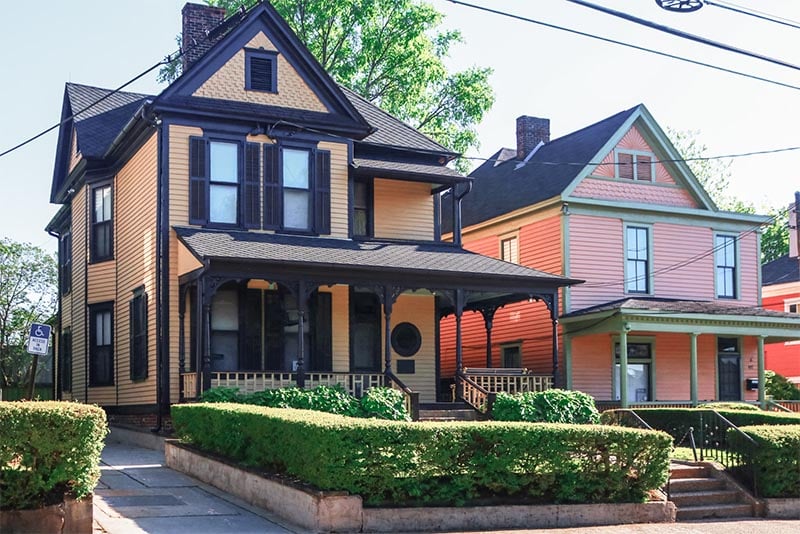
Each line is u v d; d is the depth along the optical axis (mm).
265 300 23156
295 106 23797
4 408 10773
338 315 24047
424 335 25625
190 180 22344
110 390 25484
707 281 32031
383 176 25000
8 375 37375
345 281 21516
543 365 29984
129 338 24328
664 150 31703
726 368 31766
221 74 22984
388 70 39469
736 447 16812
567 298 29250
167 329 21734
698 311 28141
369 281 21844
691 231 31953
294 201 23656
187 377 21188
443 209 36281
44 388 37281
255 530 12125
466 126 41719
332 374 21828
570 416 21797
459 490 13219
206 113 22547
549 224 30250
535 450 13648
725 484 16609
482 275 23016
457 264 23609
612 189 30703
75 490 11117
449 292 22984
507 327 31828
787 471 16156
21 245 37500
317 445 12508
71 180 28141
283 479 13234
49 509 10945
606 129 31406
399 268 21828
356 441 12523
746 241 33156
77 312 28234
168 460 17578
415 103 41031
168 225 22031
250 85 23281
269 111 23312
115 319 25516
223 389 19547
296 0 38469
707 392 31172
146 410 22766
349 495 12414
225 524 12414
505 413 21531
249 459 14648
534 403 21781
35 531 10859
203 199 22438
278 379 22672
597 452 14180
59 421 10914
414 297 25688
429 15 39188
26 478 10891
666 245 31391
